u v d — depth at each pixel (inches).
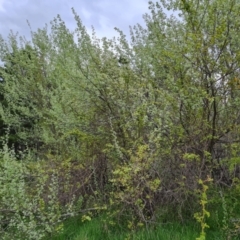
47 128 295.7
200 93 156.9
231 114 177.2
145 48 197.3
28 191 181.8
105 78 188.7
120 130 193.8
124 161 168.9
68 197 191.0
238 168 187.3
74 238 162.1
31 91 341.1
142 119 169.2
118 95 190.2
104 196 188.9
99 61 194.7
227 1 155.7
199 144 176.6
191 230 156.8
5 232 151.1
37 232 149.3
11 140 415.2
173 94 163.8
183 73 166.4
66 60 223.6
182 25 179.8
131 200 162.7
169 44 172.7
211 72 164.7
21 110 347.6
